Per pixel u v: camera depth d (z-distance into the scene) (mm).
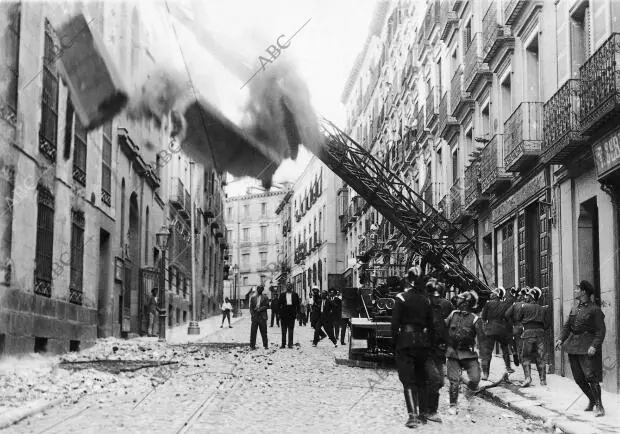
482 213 22625
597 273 14453
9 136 13156
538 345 12812
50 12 15078
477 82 22531
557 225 15602
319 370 14805
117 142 22109
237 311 51438
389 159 42625
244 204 81188
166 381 12141
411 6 36688
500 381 12602
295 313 21141
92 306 19188
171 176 30969
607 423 9070
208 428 8156
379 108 47531
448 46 27703
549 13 16328
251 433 7977
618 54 11859
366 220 45750
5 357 12758
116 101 16016
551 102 15195
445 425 9039
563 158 14742
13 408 8609
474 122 23797
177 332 27641
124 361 14859
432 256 18438
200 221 38906
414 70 35062
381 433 8289
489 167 20328
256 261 80000
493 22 20625
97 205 19656
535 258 17672
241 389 11508
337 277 49969
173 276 31281
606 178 12578
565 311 15117
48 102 15344
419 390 9234
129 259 24344
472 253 23656
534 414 9805
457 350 10039
